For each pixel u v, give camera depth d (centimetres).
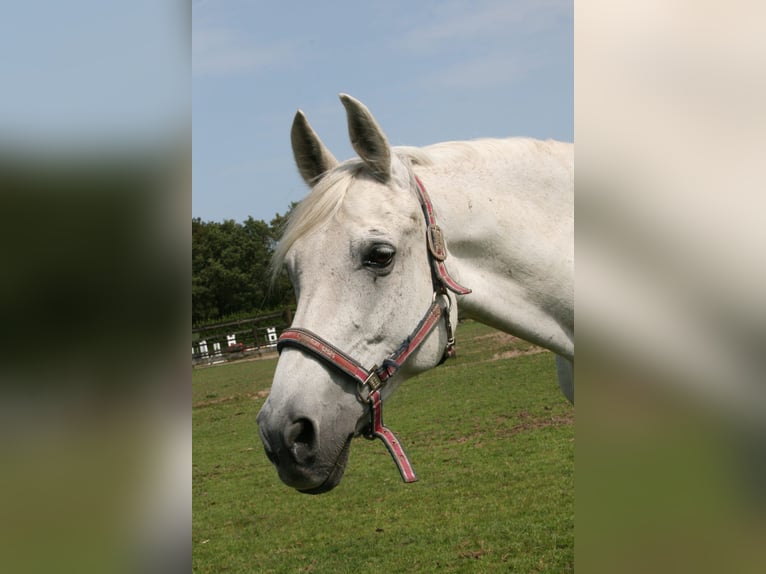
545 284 269
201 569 552
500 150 280
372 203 238
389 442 236
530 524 549
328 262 232
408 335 238
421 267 243
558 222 276
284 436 216
